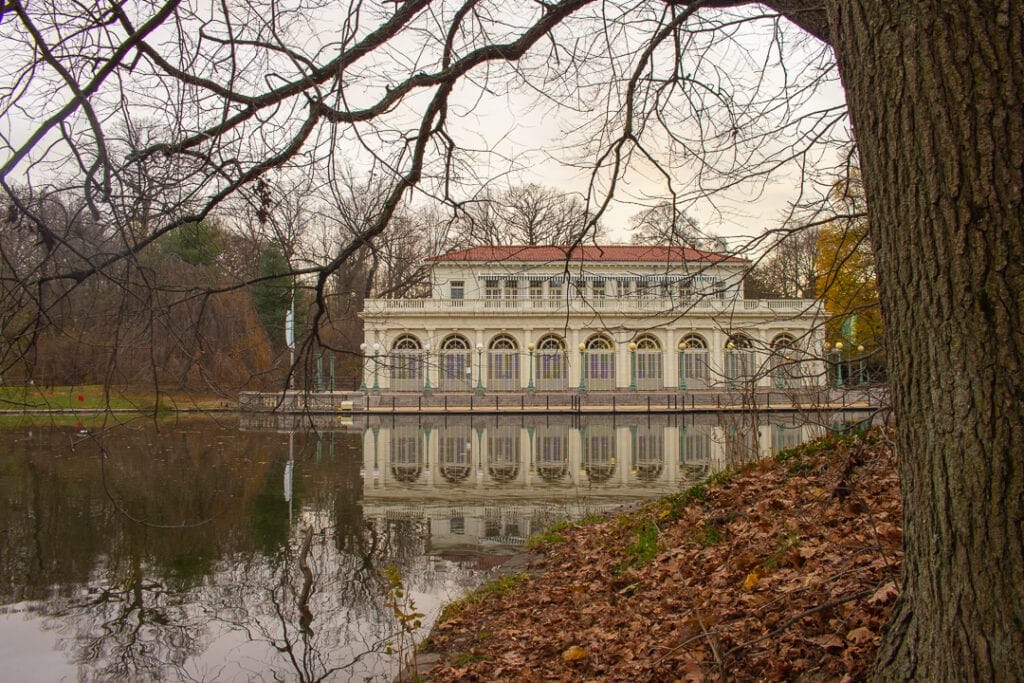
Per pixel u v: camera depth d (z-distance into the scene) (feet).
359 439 90.89
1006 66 7.70
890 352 8.85
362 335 147.13
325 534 41.93
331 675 23.71
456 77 18.10
